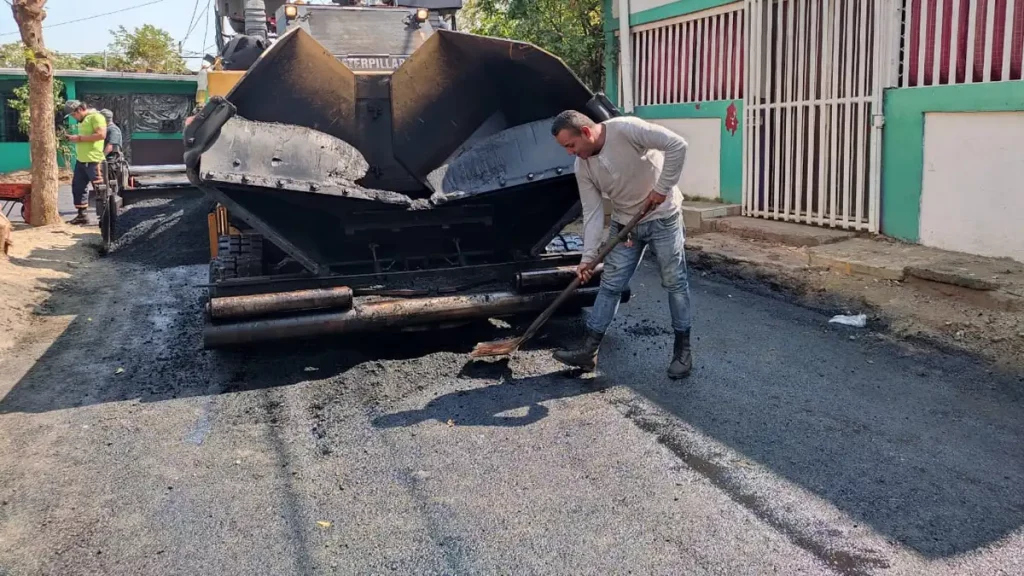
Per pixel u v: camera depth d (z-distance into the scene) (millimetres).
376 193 4941
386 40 6848
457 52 5379
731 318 5965
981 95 6207
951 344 5145
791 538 2998
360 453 3811
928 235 6875
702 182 9609
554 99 5441
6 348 5652
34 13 10641
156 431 4133
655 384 4617
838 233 7496
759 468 3555
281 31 7184
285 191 4750
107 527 3205
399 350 5332
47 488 3537
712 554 2906
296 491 3459
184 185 9523
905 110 6910
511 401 4402
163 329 6102
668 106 10031
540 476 3525
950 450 3715
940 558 2852
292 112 5195
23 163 22266
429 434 3996
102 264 8758
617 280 4566
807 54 7895
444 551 2977
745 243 7828
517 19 12289
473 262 6008
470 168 5402
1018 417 4086
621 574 2807
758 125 8555
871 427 3982
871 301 5953
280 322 4637
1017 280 5590
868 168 7422
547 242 5867
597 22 12203
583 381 4684
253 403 4484
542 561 2895
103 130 11273
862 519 3119
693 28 9570
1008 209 6176
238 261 5434
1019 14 5945
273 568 2906
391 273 5238
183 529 3180
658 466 3596
